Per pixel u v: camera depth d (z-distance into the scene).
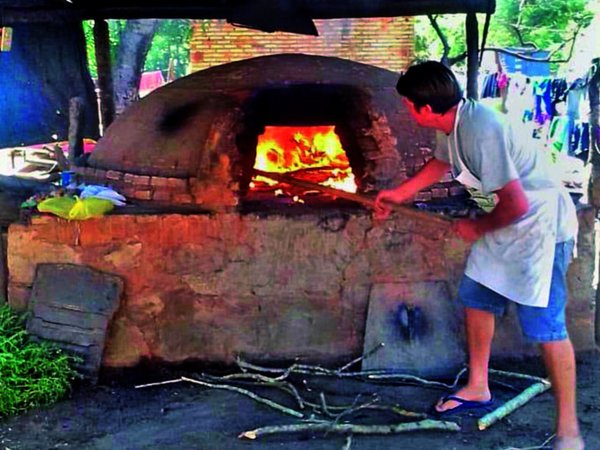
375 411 3.63
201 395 3.84
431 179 3.44
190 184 4.16
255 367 4.05
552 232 3.04
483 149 2.95
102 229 4.01
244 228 4.05
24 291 4.05
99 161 4.65
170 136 4.37
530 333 3.11
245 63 4.71
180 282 4.07
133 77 10.05
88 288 3.99
